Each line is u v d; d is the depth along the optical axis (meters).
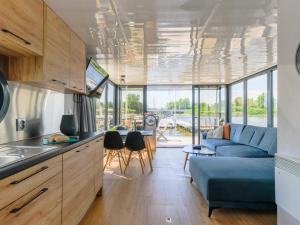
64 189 1.94
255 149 4.60
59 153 1.83
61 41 2.49
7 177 1.19
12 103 2.23
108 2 2.14
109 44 3.44
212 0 2.11
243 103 6.66
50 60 2.21
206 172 2.86
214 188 2.66
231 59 4.38
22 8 1.74
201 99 8.16
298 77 1.85
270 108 5.17
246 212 2.79
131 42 3.34
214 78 6.74
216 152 5.32
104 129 6.46
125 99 8.27
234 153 4.43
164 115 8.25
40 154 1.57
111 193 3.38
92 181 2.82
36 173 1.48
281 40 2.07
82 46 3.27
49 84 2.46
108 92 7.04
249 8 2.27
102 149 3.38
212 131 6.75
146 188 3.61
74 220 2.18
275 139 4.21
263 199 2.64
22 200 1.32
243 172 2.85
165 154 6.52
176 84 8.09
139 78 6.78
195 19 2.53
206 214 2.73
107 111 6.82
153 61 4.57
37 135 2.67
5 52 1.95
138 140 4.62
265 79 5.43
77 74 3.04
